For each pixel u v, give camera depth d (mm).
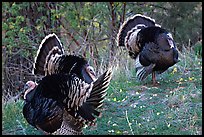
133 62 12289
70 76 7367
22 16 16344
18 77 16844
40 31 17188
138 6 18125
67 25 18031
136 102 9461
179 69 11648
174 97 9234
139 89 10312
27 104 7426
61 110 7203
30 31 17156
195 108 8703
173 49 10102
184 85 10375
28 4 16453
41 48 8555
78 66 8312
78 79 7273
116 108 9188
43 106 7203
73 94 7172
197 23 18312
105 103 9414
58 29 17547
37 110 7234
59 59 8422
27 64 17281
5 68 16328
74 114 7266
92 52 16234
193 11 18906
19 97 11375
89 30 17391
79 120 7316
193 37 18266
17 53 16641
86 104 7246
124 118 8680
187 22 18188
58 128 7254
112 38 16781
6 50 16859
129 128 8227
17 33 16609
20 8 16375
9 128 8539
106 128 8266
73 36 17891
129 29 10922
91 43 17125
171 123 8242
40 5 16797
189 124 8109
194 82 10484
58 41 8742
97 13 17328
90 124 7477
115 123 8477
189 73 11289
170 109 8867
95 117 7926
